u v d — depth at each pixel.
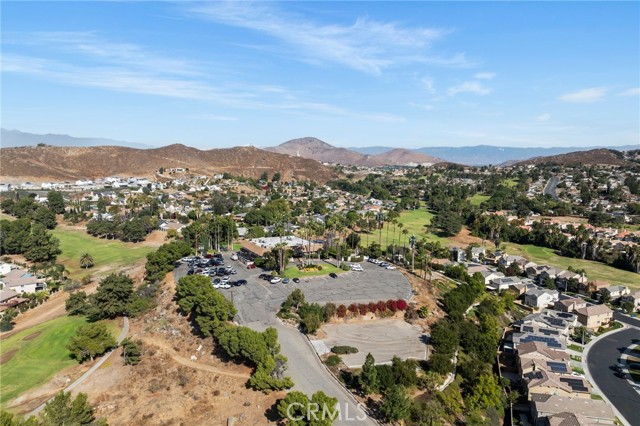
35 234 166.25
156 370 77.69
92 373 79.06
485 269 154.00
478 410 71.25
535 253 196.12
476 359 86.44
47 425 55.88
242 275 121.62
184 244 136.75
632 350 104.12
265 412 64.75
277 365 72.06
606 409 73.62
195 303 88.69
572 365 95.75
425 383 74.25
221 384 72.00
